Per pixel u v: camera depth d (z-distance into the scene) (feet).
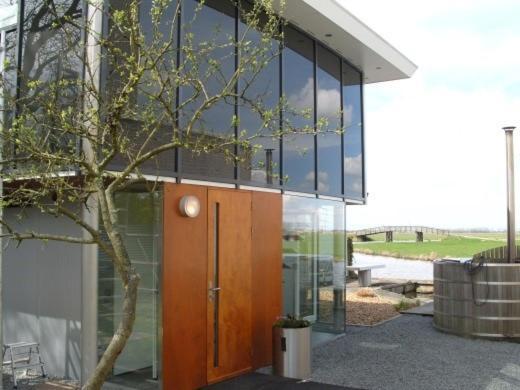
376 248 126.72
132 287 12.21
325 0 28.58
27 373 24.27
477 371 24.58
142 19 20.58
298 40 30.37
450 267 33.30
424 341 31.37
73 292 23.36
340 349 29.19
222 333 23.57
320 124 16.65
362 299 47.03
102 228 21.18
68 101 19.20
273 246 27.02
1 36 23.09
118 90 17.51
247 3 26.53
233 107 24.94
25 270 25.41
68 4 20.27
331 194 32.60
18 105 18.84
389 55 36.04
